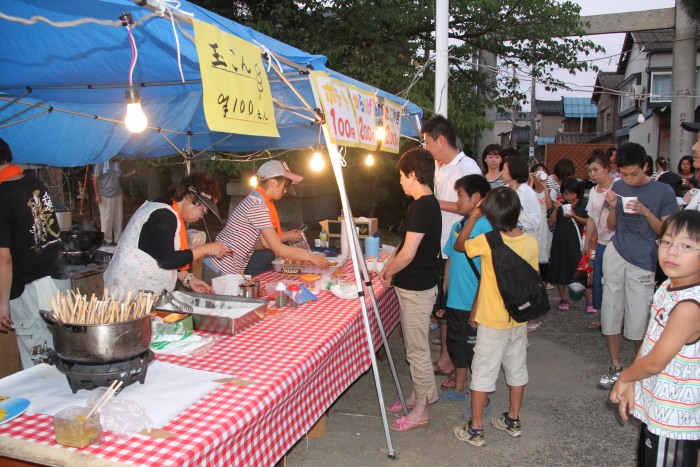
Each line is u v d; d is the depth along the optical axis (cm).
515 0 1082
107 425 160
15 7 226
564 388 406
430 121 405
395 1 965
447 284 387
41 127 386
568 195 587
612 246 386
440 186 416
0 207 294
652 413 196
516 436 331
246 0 974
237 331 257
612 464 302
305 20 936
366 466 298
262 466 196
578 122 3469
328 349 245
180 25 190
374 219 503
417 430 339
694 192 354
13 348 354
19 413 171
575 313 601
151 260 278
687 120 1252
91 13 226
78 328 177
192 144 545
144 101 400
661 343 182
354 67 879
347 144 298
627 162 366
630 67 2259
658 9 1234
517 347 318
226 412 174
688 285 185
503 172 441
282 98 412
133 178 1477
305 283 363
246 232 363
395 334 508
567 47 1168
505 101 1130
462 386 379
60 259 329
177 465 144
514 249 292
